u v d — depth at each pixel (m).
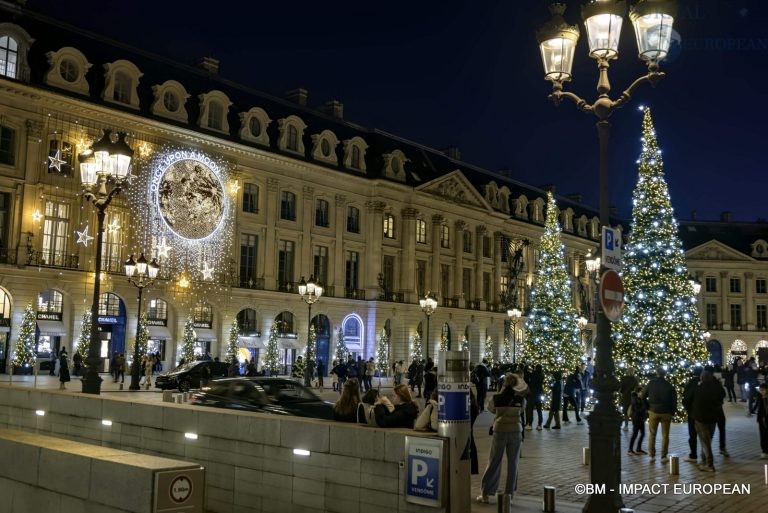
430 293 45.12
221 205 48.19
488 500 11.77
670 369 26.36
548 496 10.89
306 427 10.20
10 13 39.94
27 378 37.50
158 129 44.69
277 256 52.19
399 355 60.09
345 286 57.06
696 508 11.60
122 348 43.09
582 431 23.23
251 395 16.72
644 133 28.50
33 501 7.09
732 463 16.59
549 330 37.19
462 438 8.63
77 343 40.59
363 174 58.44
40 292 39.88
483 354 68.50
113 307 43.09
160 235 44.59
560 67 11.33
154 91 44.81
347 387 12.11
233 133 49.47
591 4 10.61
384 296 58.94
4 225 39.12
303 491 10.16
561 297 37.72
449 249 66.06
